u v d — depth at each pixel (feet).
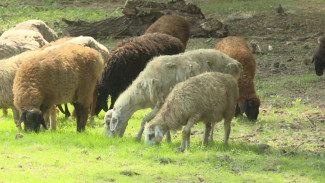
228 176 32.19
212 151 37.86
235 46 54.70
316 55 67.77
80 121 46.06
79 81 44.24
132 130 47.62
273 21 102.89
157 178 31.27
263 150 39.65
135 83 42.09
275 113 54.85
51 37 68.13
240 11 112.57
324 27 98.73
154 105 41.91
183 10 93.66
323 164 36.06
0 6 113.91
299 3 123.95
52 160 34.32
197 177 31.65
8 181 29.30
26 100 41.16
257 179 31.78
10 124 49.19
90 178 30.86
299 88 65.62
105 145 39.32
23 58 47.44
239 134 46.75
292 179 32.42
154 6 92.68
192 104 36.76
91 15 108.17
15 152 36.04
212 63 42.88
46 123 46.83
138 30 91.66
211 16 109.70
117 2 125.49
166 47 52.44
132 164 34.35
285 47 86.94
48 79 42.19
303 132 46.60
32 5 116.78
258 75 72.02
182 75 41.42
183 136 37.42
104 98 54.39
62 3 121.70
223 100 37.76
